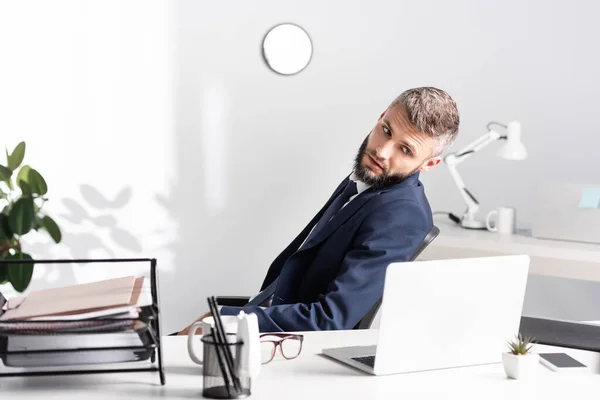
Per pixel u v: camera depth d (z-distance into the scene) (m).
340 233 2.18
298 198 3.75
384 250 2.09
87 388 1.31
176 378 1.37
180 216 3.62
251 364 1.28
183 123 3.59
